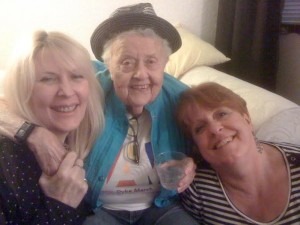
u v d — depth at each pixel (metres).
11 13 1.55
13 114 0.64
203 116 0.70
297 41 1.53
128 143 0.77
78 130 0.73
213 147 0.69
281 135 0.83
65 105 0.64
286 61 1.61
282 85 1.65
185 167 0.72
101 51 0.81
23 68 0.61
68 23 1.62
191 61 1.48
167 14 1.71
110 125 0.77
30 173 0.60
